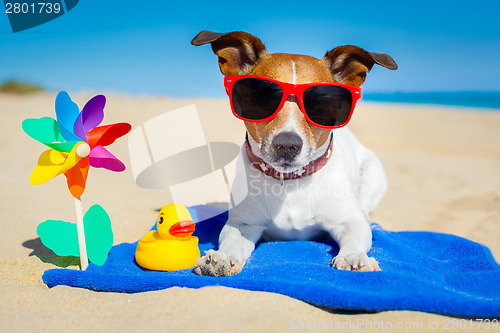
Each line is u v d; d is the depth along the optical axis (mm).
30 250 573
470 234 697
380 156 1541
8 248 578
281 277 451
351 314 399
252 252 551
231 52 564
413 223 767
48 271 459
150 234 515
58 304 408
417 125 2361
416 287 420
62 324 370
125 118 1881
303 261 518
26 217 725
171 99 2932
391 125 2309
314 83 508
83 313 390
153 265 489
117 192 933
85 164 481
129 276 439
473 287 453
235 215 565
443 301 395
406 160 1472
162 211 508
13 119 1879
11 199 834
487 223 748
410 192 1034
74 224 516
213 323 355
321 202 552
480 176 1220
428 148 1721
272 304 392
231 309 378
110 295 431
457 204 906
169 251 486
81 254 490
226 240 521
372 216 817
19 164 1169
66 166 457
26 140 1501
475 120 2645
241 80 517
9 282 472
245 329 349
